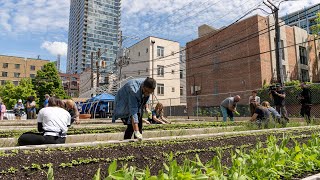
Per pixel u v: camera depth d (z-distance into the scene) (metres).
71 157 3.17
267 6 17.16
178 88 39.38
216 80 28.27
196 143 4.31
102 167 3.03
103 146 3.72
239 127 7.61
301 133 6.05
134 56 40.12
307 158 3.03
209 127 8.18
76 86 84.12
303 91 10.27
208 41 29.70
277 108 10.31
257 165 2.49
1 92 48.94
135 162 3.28
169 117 26.02
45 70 44.75
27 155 3.06
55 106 4.51
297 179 2.73
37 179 2.61
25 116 18.77
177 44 40.12
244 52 25.48
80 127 8.38
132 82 4.45
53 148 3.49
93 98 26.00
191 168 2.15
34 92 43.91
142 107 4.67
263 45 24.31
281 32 26.28
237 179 2.19
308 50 28.95
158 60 37.72
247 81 24.92
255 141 4.89
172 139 4.56
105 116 25.19
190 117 25.06
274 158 2.68
